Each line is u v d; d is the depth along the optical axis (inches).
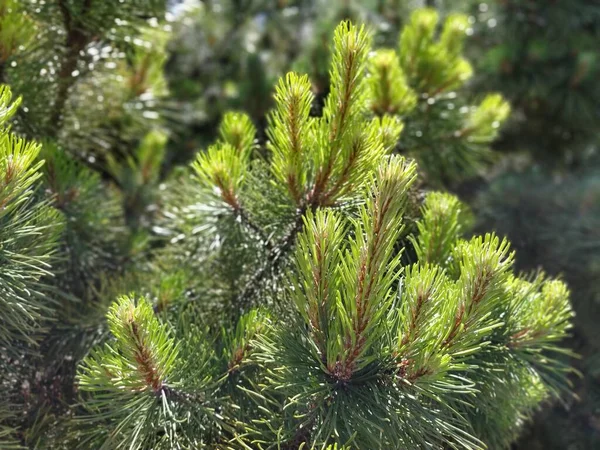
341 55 19.5
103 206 28.0
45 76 28.5
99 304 24.9
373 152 20.1
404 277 18.7
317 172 20.8
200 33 61.1
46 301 24.3
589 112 52.4
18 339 21.1
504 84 52.3
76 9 28.1
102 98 32.8
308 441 18.3
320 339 17.3
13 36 25.7
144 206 36.3
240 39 62.4
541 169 51.0
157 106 38.3
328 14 51.3
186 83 54.6
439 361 16.2
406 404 17.0
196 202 24.8
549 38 53.1
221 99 57.6
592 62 51.3
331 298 17.2
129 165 39.8
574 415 35.2
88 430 20.7
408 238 21.8
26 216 19.2
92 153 33.9
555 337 20.2
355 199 20.8
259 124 31.1
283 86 19.8
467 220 25.1
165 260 28.3
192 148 52.8
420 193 24.4
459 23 35.2
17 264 18.7
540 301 20.5
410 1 51.7
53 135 29.8
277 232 22.5
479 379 19.8
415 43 32.4
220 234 23.5
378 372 17.3
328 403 17.0
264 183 22.8
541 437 35.2
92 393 22.0
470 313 16.7
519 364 20.4
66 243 25.7
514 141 55.6
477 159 36.5
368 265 15.8
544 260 41.5
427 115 32.3
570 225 41.6
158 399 17.9
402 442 17.0
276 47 62.5
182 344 20.0
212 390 19.6
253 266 23.9
